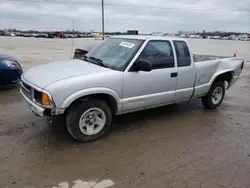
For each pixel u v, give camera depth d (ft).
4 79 20.11
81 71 11.68
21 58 46.78
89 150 11.03
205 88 16.53
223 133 13.62
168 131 13.56
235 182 9.12
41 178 8.82
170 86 14.34
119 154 10.79
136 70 12.53
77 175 9.09
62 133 12.65
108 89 11.61
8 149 10.77
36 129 13.01
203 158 10.77
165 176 9.29
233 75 18.33
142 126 14.15
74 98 10.61
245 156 11.10
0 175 8.88
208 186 8.81
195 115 16.51
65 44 100.83
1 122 13.75
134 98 12.82
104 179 8.92
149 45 13.29
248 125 14.98
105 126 12.28
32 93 11.06
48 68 12.59
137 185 8.66
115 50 13.75
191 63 15.30
